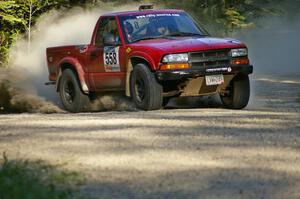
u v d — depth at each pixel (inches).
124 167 548.7
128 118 859.4
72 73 1154.0
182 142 653.9
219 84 999.0
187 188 478.6
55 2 1857.8
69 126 794.2
